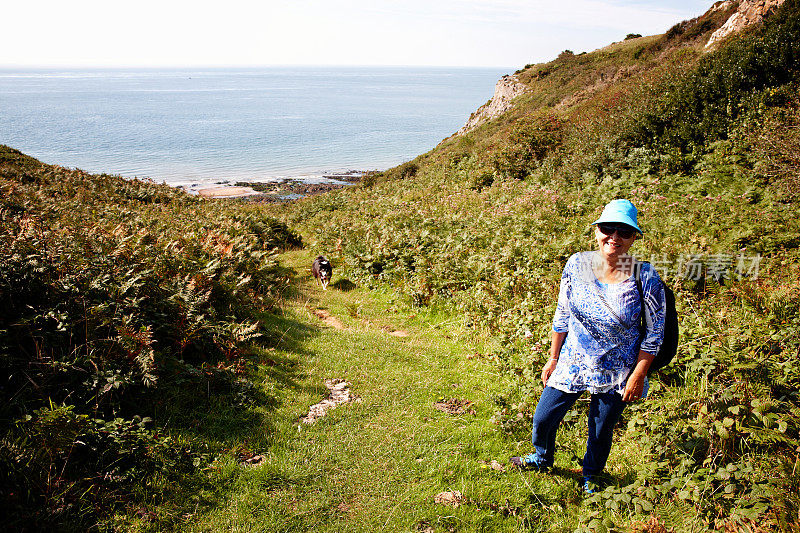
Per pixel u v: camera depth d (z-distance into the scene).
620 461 3.97
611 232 3.07
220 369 5.06
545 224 10.59
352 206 20.17
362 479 3.84
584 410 4.63
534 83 45.25
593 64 40.41
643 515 3.31
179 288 5.89
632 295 3.10
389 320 8.31
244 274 8.98
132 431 3.82
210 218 14.27
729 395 3.93
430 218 12.90
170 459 3.73
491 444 4.36
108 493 3.33
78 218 9.77
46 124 115.44
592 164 15.15
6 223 6.87
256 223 15.49
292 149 85.06
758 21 22.12
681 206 10.12
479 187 19.34
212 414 4.53
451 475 3.90
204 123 123.88
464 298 8.04
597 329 3.23
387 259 10.84
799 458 3.29
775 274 6.53
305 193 51.28
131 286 5.41
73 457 3.50
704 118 14.27
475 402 5.18
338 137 101.56
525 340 5.98
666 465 3.73
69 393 3.99
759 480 3.24
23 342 4.30
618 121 16.98
